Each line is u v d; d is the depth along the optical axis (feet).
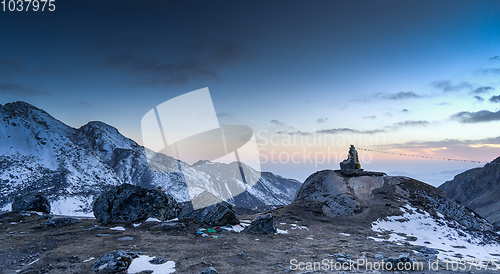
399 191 154.81
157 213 77.25
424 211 134.21
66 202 535.60
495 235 121.19
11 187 572.51
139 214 75.20
